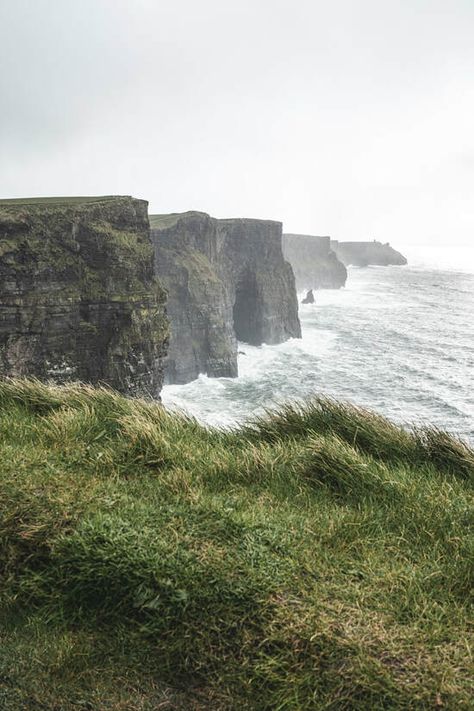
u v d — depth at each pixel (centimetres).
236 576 446
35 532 500
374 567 477
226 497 592
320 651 385
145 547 474
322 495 625
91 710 376
